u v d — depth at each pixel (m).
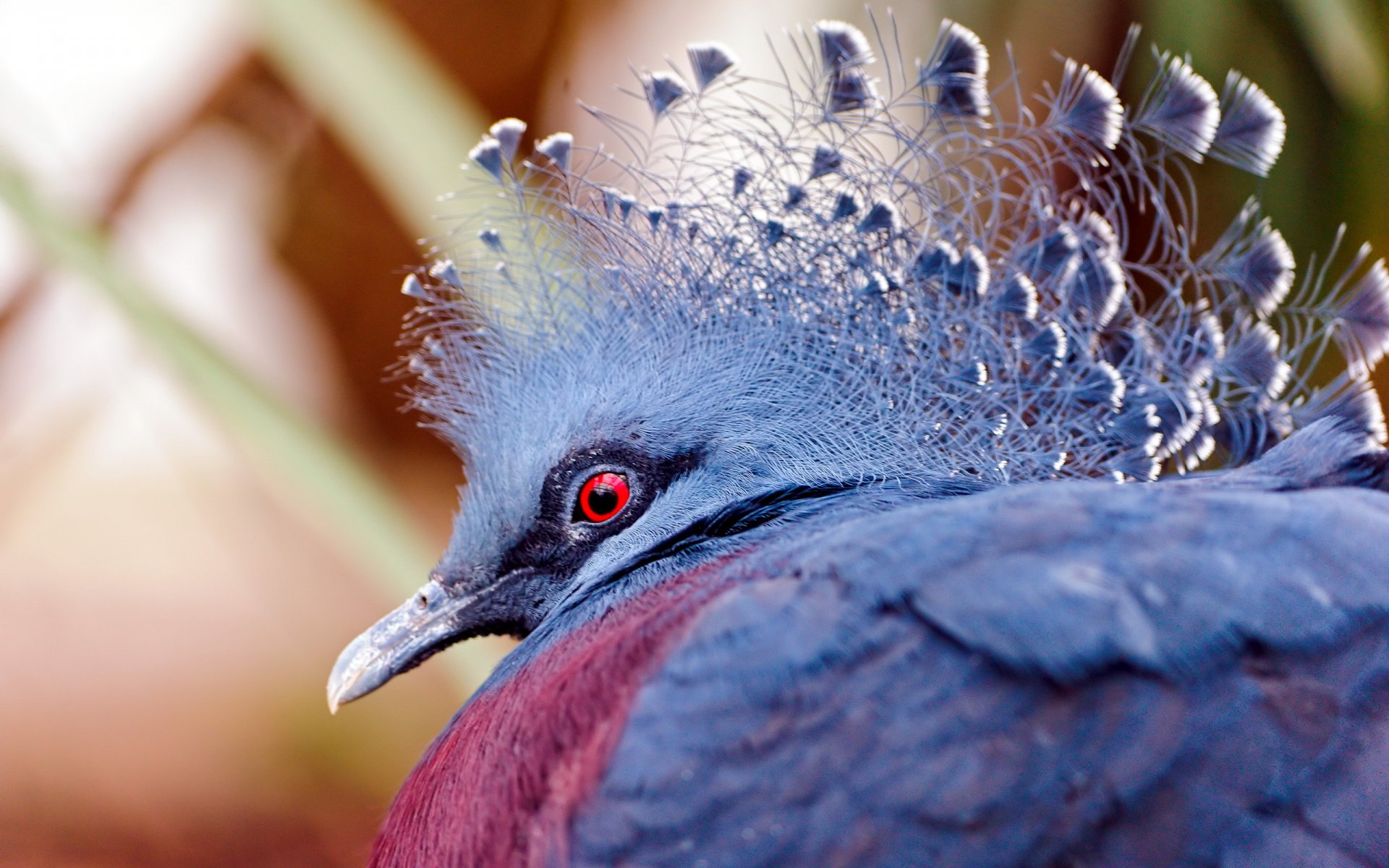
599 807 2.36
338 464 2.44
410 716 3.71
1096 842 2.35
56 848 3.43
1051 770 2.35
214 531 4.60
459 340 2.46
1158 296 2.49
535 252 2.45
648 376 2.44
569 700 2.38
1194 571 2.36
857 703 2.36
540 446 2.45
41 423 2.88
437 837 2.39
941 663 2.36
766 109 2.53
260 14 2.47
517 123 2.45
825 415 2.43
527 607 2.45
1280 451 2.40
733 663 2.36
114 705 3.99
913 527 2.38
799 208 2.43
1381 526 2.36
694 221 2.43
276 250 3.15
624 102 2.87
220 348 2.45
